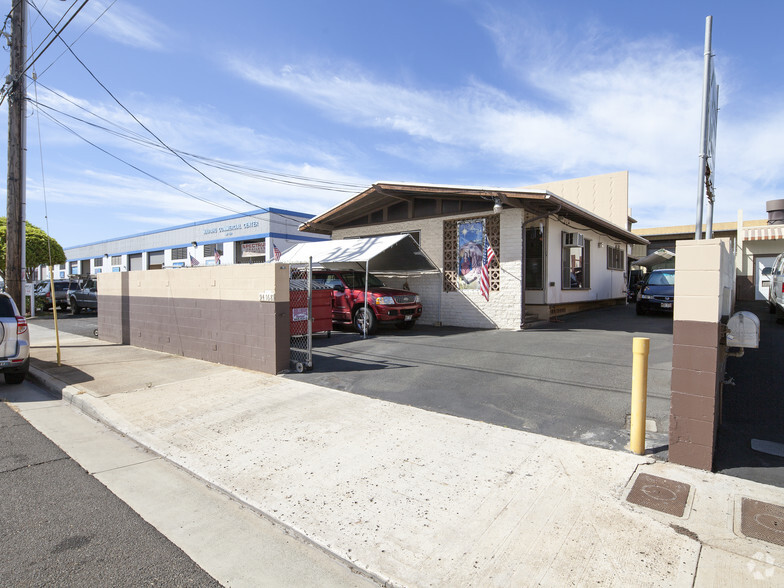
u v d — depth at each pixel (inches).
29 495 151.7
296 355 354.6
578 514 129.5
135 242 1606.8
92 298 860.0
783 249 826.2
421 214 557.3
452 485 149.2
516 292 472.1
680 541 116.1
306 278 410.0
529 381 259.1
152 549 121.6
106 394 267.7
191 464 173.5
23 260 490.0
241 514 141.1
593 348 349.7
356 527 128.5
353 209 595.8
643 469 155.3
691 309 155.4
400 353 355.3
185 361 365.7
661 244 1075.9
